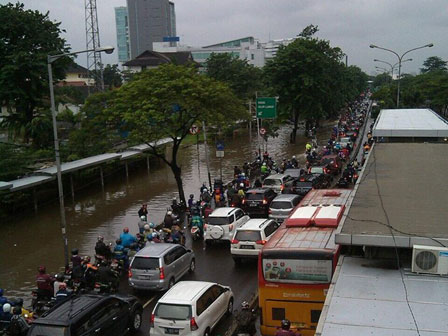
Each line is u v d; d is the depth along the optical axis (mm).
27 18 39031
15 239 25266
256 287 16688
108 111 27469
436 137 24688
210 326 12898
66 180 35656
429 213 11164
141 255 16281
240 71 76875
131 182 40562
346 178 33906
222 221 21766
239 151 57531
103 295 13023
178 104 26547
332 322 7434
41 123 40031
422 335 6934
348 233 9664
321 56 60688
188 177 42125
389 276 9133
